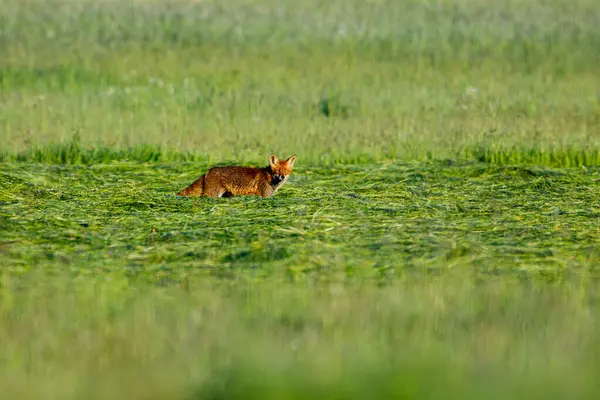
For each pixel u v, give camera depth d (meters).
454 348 27.52
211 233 43.31
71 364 26.33
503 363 26.27
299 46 119.31
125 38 122.44
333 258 39.47
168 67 104.00
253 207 49.72
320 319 30.56
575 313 31.53
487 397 23.94
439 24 138.12
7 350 27.59
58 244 41.84
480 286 35.59
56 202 50.69
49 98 86.38
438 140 70.19
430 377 25.25
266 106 83.88
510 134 71.31
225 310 31.88
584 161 66.50
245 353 27.05
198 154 67.00
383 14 149.50
